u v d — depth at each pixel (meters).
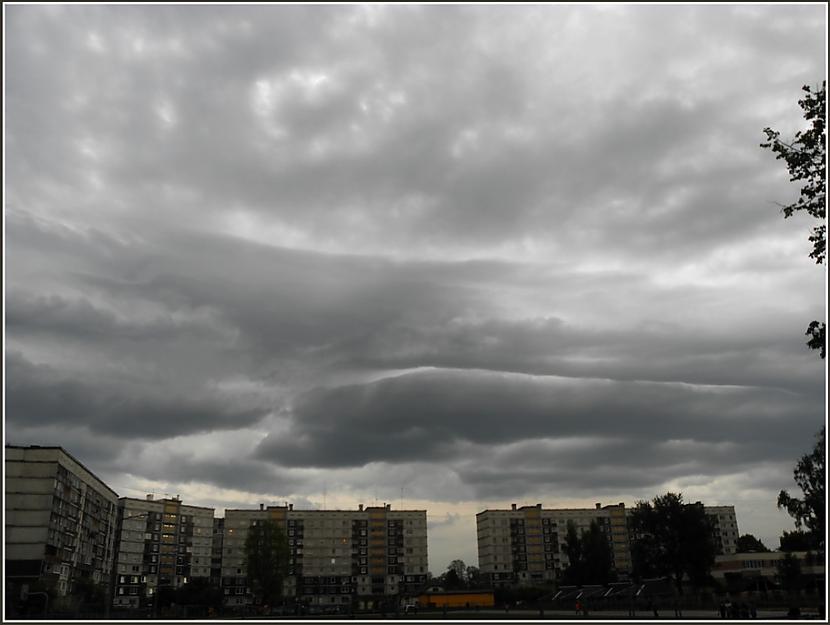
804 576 89.12
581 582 127.81
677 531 99.56
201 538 169.00
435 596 119.31
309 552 177.00
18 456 80.94
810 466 55.22
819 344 25.30
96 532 103.19
